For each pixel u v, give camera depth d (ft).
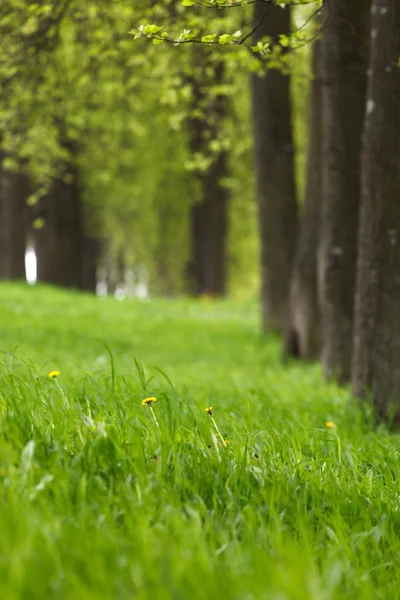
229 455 14.89
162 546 9.91
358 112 43.19
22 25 45.09
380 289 31.14
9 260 117.80
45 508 10.76
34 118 58.54
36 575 8.67
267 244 68.28
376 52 30.30
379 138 30.53
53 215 125.59
